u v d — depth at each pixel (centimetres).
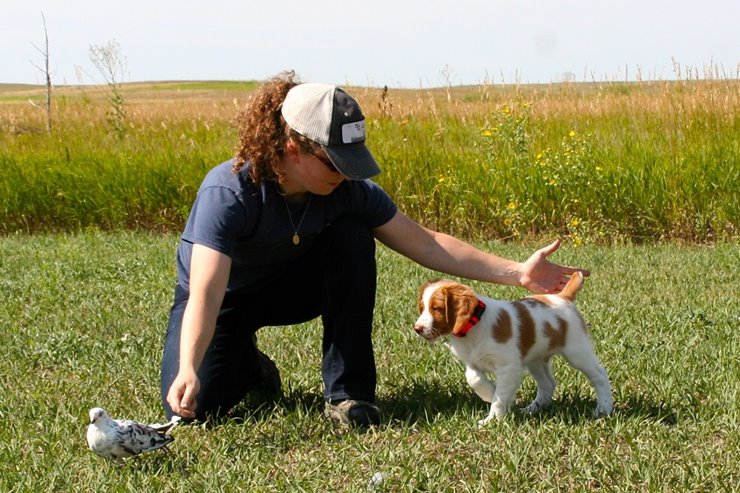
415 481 401
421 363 594
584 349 488
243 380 510
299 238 469
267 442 463
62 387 564
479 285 858
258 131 437
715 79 1512
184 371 407
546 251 500
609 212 1238
